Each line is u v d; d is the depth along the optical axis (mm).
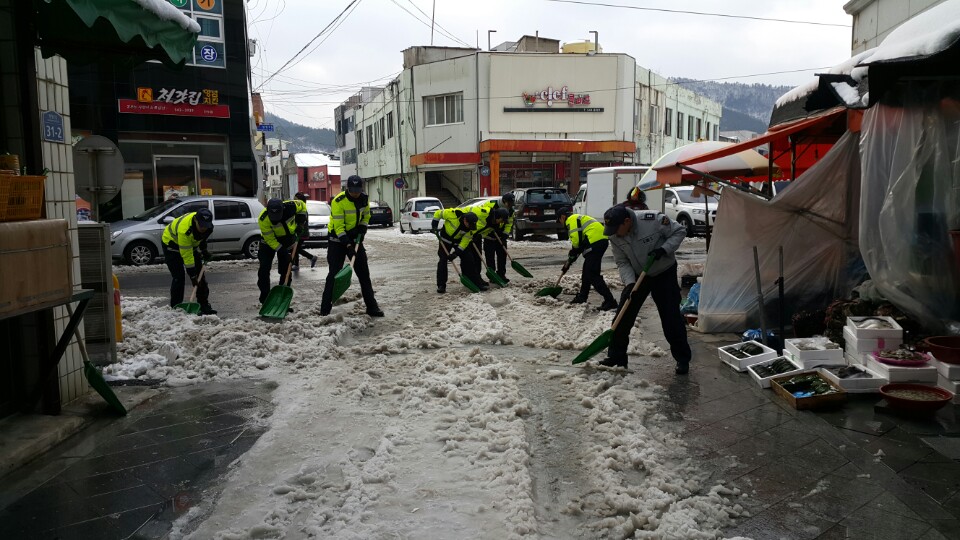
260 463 3631
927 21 4660
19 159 3988
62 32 4418
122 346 6070
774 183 11180
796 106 8180
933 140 5133
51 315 4262
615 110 29281
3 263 3293
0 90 4023
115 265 13867
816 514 3066
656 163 9961
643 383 5035
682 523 2945
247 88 18328
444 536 2857
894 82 4973
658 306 5391
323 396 4754
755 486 3359
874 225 5383
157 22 4203
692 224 19297
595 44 31062
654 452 3693
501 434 3984
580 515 3135
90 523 3035
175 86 17359
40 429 3979
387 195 38000
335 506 3143
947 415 4246
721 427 4172
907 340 5137
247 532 2891
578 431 4176
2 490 3361
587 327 7020
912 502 3146
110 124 16703
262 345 6117
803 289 6637
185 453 3840
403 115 32375
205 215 7496
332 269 7609
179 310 7574
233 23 17938
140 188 17359
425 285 10695
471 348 6172
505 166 29422
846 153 6113
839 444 3848
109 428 4246
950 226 5141
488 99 28359
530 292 9547
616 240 5379
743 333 6703
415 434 4012
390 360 5781
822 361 5082
